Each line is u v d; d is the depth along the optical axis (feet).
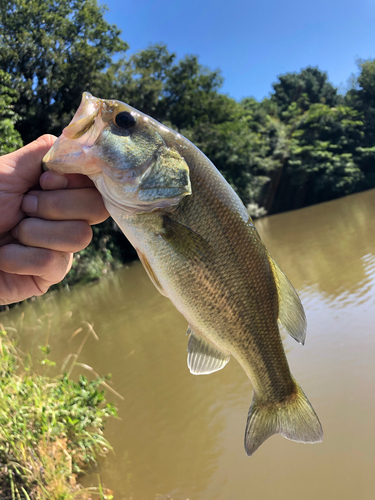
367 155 20.44
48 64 12.19
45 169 0.76
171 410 2.48
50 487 1.51
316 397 2.30
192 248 0.92
